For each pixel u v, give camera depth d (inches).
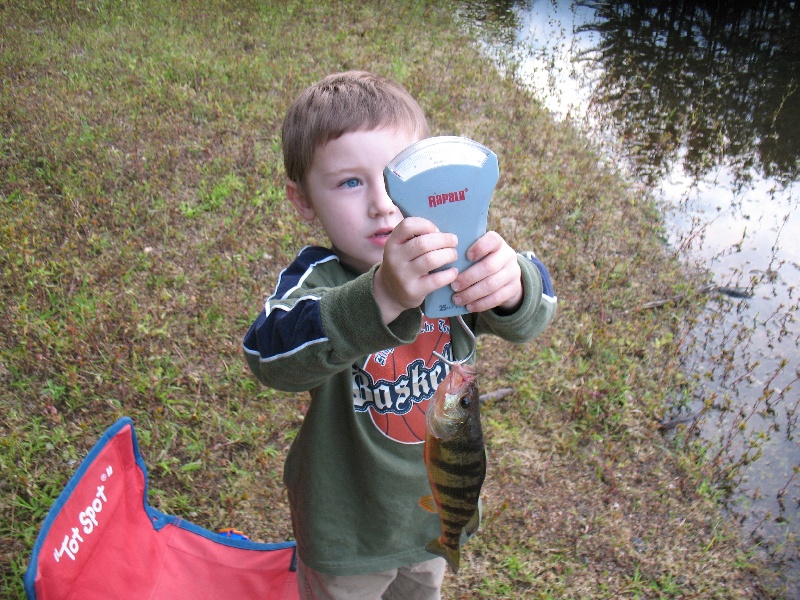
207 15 176.4
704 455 74.7
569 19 225.6
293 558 55.1
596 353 85.1
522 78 171.6
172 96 130.3
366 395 37.4
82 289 83.2
